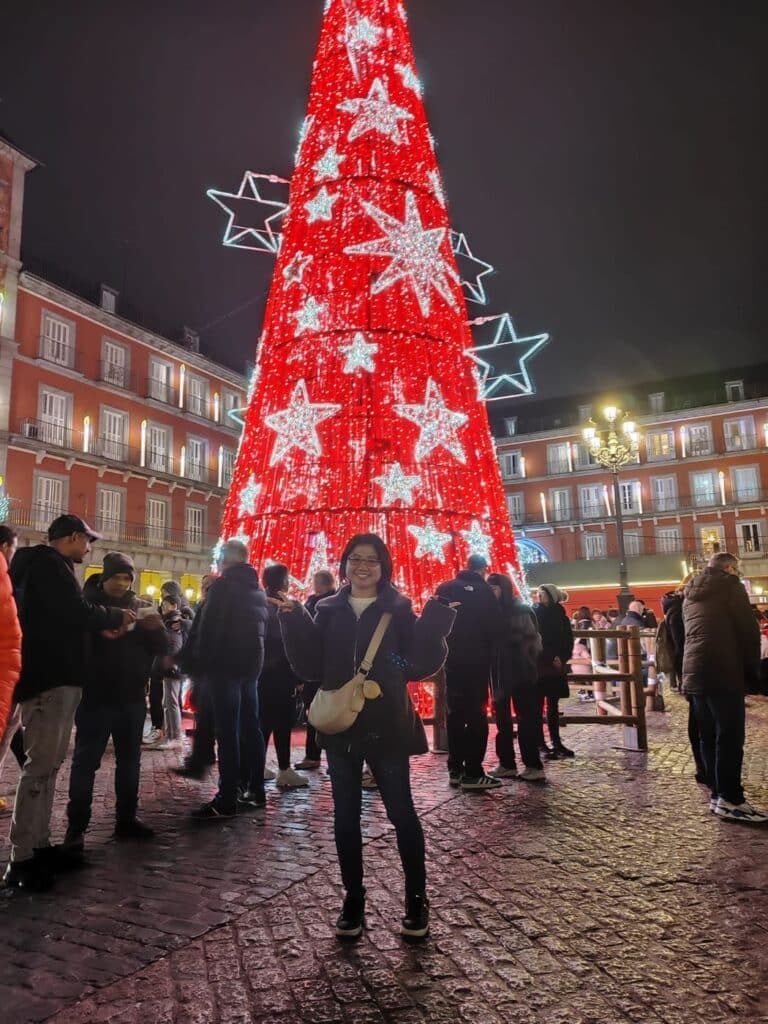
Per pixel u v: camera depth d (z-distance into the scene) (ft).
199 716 16.80
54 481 84.69
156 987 7.63
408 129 30.91
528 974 7.89
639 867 11.24
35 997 7.42
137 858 11.91
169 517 100.17
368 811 14.93
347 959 8.25
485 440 31.55
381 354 28.25
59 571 11.43
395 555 26.96
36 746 11.05
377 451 27.81
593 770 18.97
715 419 133.08
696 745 17.33
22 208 81.97
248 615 15.19
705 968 7.99
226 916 9.43
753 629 14.20
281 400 29.12
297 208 30.60
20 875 10.57
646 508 135.54
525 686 17.87
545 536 142.92
